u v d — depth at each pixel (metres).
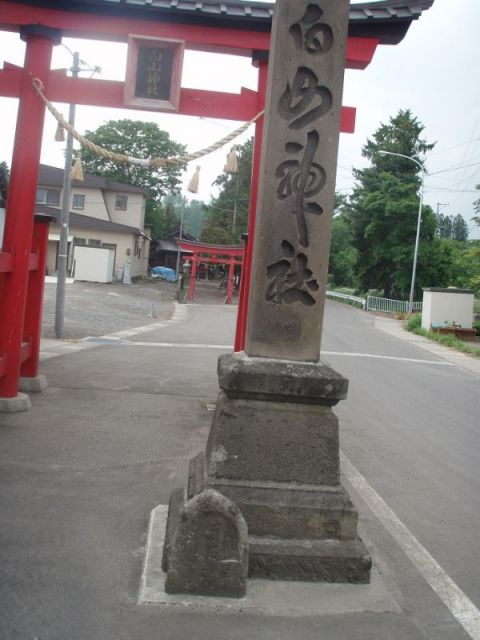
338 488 3.53
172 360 11.92
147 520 4.16
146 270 48.28
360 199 39.97
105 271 35.06
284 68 3.59
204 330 20.08
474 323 26.11
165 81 6.93
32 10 6.82
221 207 53.91
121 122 47.00
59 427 6.32
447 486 5.60
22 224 6.83
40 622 2.91
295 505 3.43
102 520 4.12
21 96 6.91
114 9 6.81
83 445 5.78
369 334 22.80
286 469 3.51
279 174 3.61
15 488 4.58
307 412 3.54
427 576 3.70
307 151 3.61
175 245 53.94
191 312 28.53
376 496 5.16
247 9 6.90
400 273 38.19
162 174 48.53
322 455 3.54
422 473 5.95
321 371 3.50
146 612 3.02
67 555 3.58
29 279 7.78
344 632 2.98
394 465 6.15
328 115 3.60
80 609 3.03
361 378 11.92
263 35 7.08
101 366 10.40
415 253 33.38
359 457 6.34
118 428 6.47
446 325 24.38
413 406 9.47
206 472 3.59
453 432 7.88
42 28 6.82
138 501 4.50
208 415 7.37
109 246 38.41
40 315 7.91
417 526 4.54
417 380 12.39
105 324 19.36
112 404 7.53
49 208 36.66
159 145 47.03
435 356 17.61
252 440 3.50
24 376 7.89
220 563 3.17
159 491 4.73
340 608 3.16
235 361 3.56
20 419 6.52
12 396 6.91
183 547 3.16
